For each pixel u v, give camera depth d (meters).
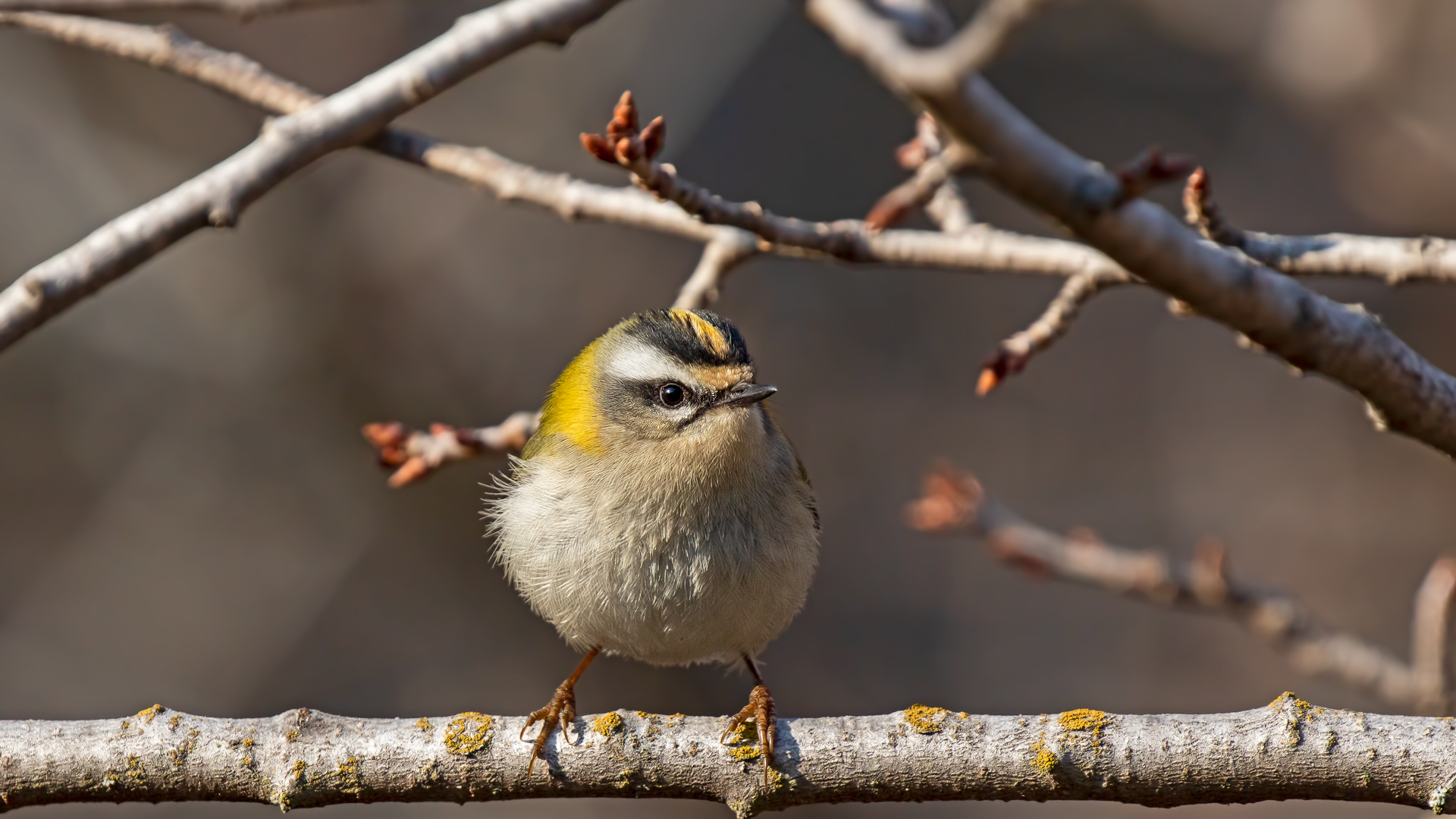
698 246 15.52
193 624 14.16
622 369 6.85
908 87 3.75
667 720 5.78
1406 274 5.73
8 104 14.58
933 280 16.34
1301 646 9.19
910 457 15.65
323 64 15.07
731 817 13.87
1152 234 4.28
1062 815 13.61
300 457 14.75
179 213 5.75
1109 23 16.47
